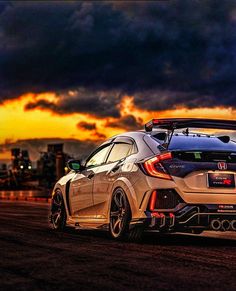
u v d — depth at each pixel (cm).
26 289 405
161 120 719
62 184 890
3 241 698
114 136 826
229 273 470
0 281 433
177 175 674
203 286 416
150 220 670
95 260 537
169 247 647
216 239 746
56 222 891
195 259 550
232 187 681
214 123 720
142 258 552
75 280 437
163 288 409
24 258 550
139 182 687
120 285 419
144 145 724
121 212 713
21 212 1423
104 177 766
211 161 682
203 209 673
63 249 621
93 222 788
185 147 709
